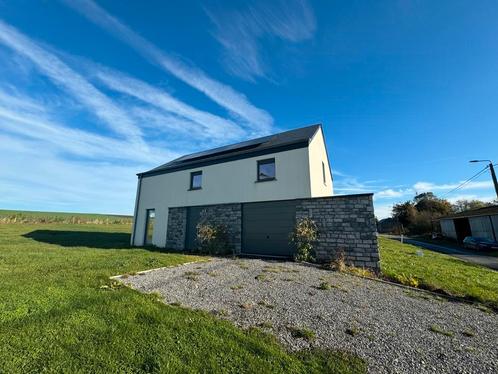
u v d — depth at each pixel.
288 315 3.63
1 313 3.13
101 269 5.84
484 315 4.11
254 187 9.99
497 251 16.41
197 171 11.97
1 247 9.80
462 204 37.97
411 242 24.08
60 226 24.23
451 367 2.49
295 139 9.84
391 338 3.06
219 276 5.70
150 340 2.64
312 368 2.33
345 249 7.63
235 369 2.23
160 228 12.79
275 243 9.13
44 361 2.20
